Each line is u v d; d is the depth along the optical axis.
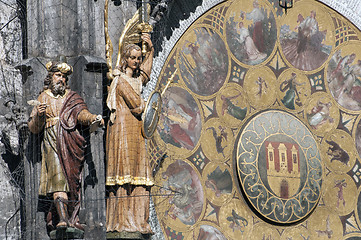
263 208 47.50
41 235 38.91
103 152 40.88
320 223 49.38
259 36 49.44
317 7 51.66
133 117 41.16
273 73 49.59
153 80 44.84
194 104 46.50
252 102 48.59
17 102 42.00
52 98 39.06
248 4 49.28
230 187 46.94
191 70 46.62
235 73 48.28
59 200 38.09
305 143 49.59
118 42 42.75
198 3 47.19
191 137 46.06
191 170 45.72
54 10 40.81
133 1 43.56
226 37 48.19
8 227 41.19
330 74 51.44
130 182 40.41
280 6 50.47
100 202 40.34
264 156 48.06
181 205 45.00
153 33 44.78
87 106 40.38
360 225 50.34
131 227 40.22
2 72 42.72
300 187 48.84
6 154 41.81
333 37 51.91
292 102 49.94
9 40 43.00
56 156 38.53
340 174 50.47
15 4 43.19
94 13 41.47
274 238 47.81
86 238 39.47
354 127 51.44
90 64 40.50
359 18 52.78
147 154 42.03
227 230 46.25
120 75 41.38
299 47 50.72
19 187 41.31
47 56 40.50
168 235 44.22
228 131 47.47
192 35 46.91
